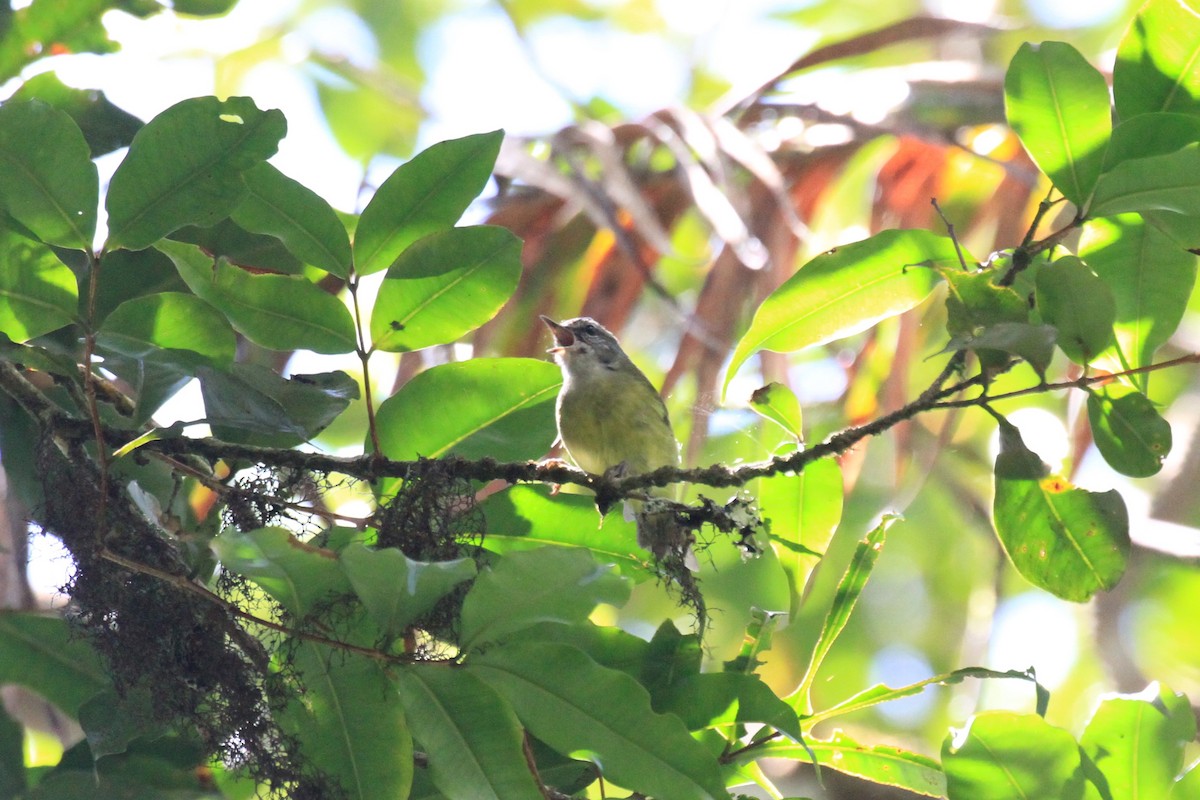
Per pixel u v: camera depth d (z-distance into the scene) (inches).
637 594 608.4
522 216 393.7
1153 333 269.6
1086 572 272.2
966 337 236.2
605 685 229.9
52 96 341.1
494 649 227.9
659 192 388.8
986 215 419.2
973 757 264.5
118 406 309.1
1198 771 268.1
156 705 258.8
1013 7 624.4
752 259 361.1
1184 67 258.5
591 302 386.6
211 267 265.7
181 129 246.1
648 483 264.8
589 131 380.8
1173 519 568.7
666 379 357.4
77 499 261.3
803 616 633.0
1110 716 275.7
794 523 290.7
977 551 672.4
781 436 369.1
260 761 253.0
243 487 269.0
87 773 306.0
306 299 270.7
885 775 280.4
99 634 259.8
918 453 427.2
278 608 267.6
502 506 299.9
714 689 266.7
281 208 260.2
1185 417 601.9
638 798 274.8
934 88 409.7
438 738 230.8
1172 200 238.7
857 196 542.3
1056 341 245.4
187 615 256.8
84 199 247.1
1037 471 260.8
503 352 394.3
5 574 349.7
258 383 256.4
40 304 255.1
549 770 278.5
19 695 458.0
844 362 474.0
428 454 297.3
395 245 266.2
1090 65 242.7
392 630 222.4
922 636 669.9
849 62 526.0
